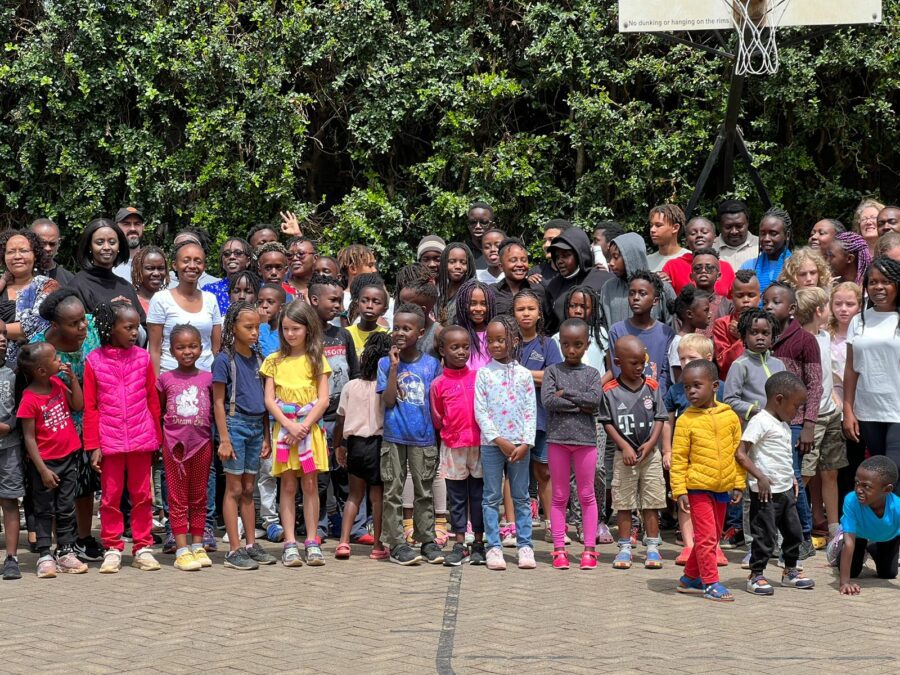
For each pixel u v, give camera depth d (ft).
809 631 16.94
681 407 23.79
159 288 25.98
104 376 21.62
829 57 35.83
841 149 38.06
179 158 36.55
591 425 21.91
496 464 21.79
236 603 18.69
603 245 28.19
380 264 37.60
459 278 26.13
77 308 22.15
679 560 22.09
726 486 19.35
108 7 35.29
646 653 15.70
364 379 22.66
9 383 21.07
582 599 18.98
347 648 15.94
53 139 36.11
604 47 36.76
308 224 38.04
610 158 36.63
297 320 22.24
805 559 22.43
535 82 37.29
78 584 20.25
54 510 21.48
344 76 36.94
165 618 17.69
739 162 36.76
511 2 37.50
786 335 22.75
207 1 36.11
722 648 15.97
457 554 21.95
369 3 36.17
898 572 21.09
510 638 16.48
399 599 18.95
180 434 21.75
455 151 37.35
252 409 22.18
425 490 22.24
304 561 22.22
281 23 36.58
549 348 23.86
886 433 22.06
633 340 21.91
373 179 38.09
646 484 21.79
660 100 37.06
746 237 29.07
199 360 24.36
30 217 37.37
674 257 27.73
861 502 19.54
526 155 37.27
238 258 27.30
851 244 25.53
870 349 22.11
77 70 35.40
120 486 21.65
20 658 15.57
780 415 19.98
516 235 38.37
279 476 22.35
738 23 32.27
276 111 36.58
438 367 22.85
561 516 21.93
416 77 37.19
